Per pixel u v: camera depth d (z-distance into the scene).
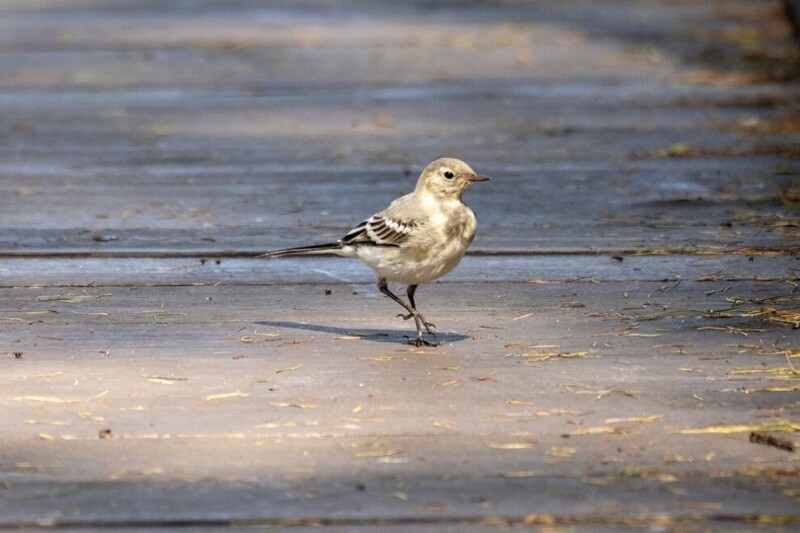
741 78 23.27
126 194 15.96
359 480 7.70
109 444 8.23
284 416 8.71
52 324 10.89
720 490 7.54
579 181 16.55
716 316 11.02
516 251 13.29
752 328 10.66
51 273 12.54
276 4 32.75
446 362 9.87
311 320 11.08
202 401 9.01
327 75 24.00
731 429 8.44
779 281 12.10
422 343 10.31
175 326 10.86
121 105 21.62
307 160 17.92
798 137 18.86
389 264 10.09
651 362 9.84
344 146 18.73
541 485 7.62
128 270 12.67
